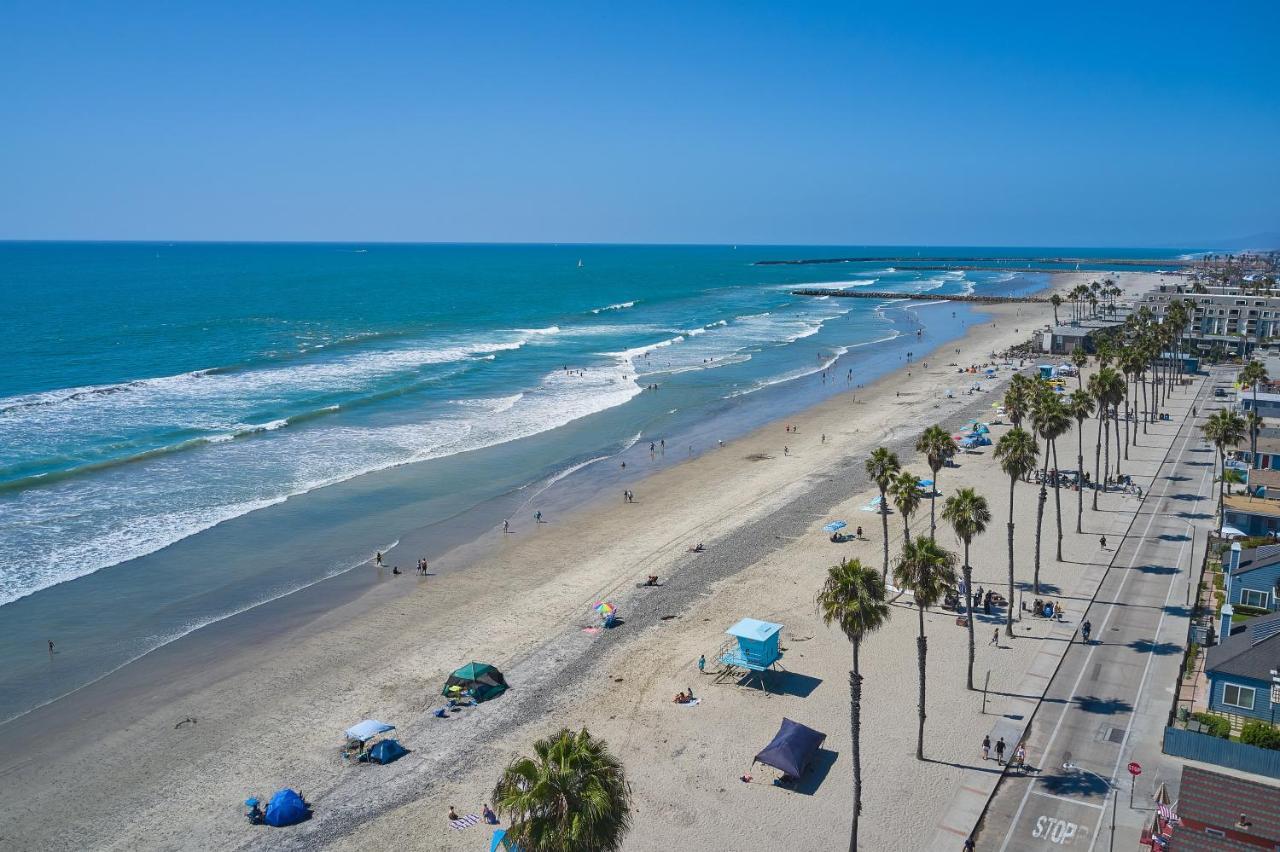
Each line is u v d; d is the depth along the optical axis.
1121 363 92.25
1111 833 33.22
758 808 35.09
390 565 60.31
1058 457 87.75
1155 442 94.44
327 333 163.12
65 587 54.94
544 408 108.00
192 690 44.22
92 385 109.19
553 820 22.41
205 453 83.56
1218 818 30.42
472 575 58.88
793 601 54.09
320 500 72.50
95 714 42.00
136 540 62.34
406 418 100.38
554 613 53.03
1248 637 42.19
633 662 46.84
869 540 64.31
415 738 40.19
